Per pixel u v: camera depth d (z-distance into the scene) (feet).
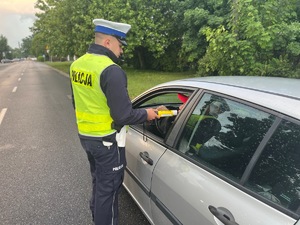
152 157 7.38
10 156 15.26
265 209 4.30
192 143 6.40
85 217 9.62
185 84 7.45
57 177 12.60
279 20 18.39
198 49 40.40
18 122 22.93
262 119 4.87
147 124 8.66
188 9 39.99
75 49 62.34
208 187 5.33
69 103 31.32
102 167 7.09
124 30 6.81
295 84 5.74
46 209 10.12
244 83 6.13
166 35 52.80
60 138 18.37
